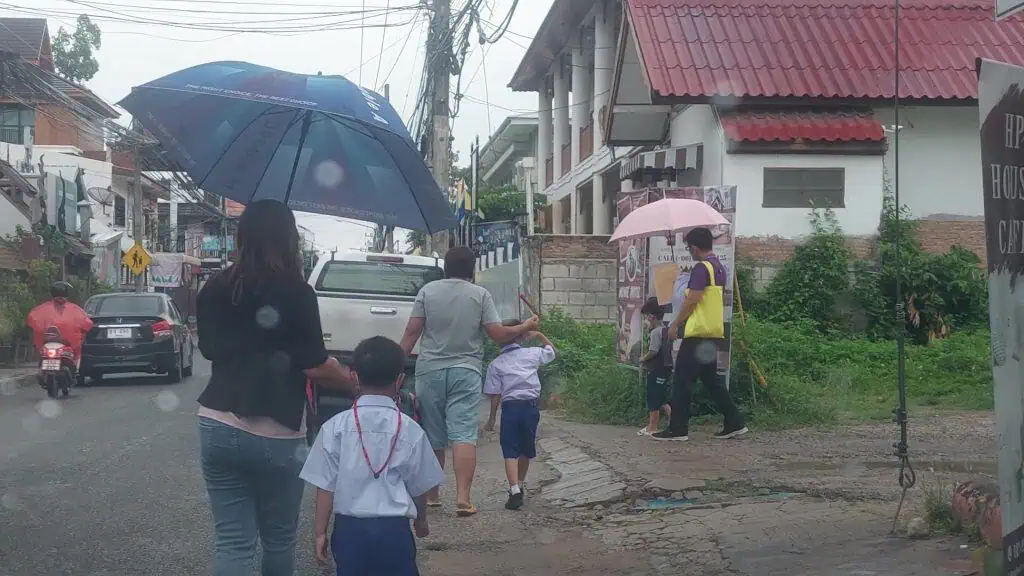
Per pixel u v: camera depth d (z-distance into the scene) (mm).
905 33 18734
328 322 10922
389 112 4961
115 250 41500
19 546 6273
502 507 7523
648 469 8422
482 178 46438
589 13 25922
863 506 6848
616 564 5879
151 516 7117
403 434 4039
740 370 11133
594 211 25188
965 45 18500
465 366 7141
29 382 18766
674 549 6102
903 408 6035
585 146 27109
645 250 11438
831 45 18234
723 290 10234
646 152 18969
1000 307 3641
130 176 45906
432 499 7406
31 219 28359
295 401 4129
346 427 4012
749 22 18562
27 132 39906
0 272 24031
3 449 10109
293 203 5629
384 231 33812
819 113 17469
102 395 16047
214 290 4109
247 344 4055
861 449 9305
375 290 12008
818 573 5285
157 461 9406
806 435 10219
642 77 19141
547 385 14141
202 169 5395
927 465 8453
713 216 9922
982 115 3602
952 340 15828
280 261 4113
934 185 17984
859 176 17125
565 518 7137
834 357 14719
